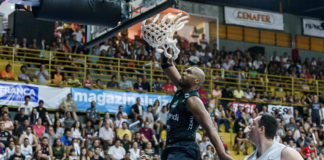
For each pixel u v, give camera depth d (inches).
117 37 832.3
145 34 167.8
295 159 154.0
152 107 703.1
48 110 653.3
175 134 155.0
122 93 706.8
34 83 651.5
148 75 794.8
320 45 1211.2
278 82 969.5
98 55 775.1
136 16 401.1
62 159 552.7
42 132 581.3
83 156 561.9
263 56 1061.8
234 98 791.1
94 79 749.3
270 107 806.5
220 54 972.6
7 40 727.7
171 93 743.1
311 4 1199.6
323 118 837.8
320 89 1006.4
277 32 1161.4
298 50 1179.3
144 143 623.8
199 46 955.3
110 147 591.8
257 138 164.4
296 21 1190.9
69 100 658.2
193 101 151.8
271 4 1165.1
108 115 629.6
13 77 649.0
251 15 1127.0
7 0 368.8
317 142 764.6
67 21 383.2
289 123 768.3
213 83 853.8
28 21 760.3
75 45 748.6
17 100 635.5
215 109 737.0
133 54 799.7
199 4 1064.2
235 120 731.4
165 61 171.9
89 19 387.9
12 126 561.3
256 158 166.9
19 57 703.7
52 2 365.4
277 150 158.6
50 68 703.7
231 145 725.3
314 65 1099.9
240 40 1111.0
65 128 603.5
